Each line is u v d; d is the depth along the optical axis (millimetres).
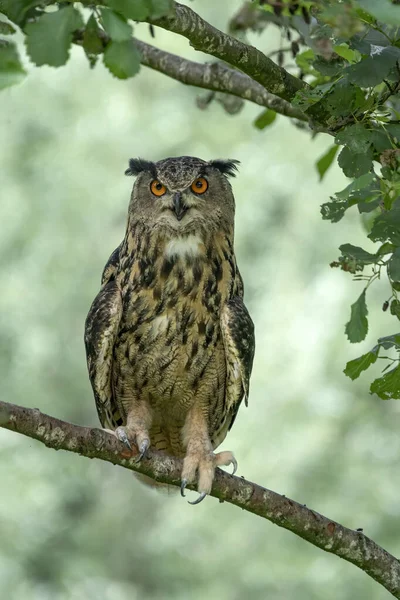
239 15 7156
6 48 3949
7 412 5203
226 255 7457
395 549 14352
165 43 17844
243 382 7273
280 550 14969
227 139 18141
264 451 14758
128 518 19891
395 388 5270
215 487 6379
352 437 14867
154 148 18484
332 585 14461
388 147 5262
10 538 17203
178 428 7785
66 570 17672
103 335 7191
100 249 19219
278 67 6000
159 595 17766
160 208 7281
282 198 17250
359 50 5008
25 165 19000
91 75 18953
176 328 7246
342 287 15344
